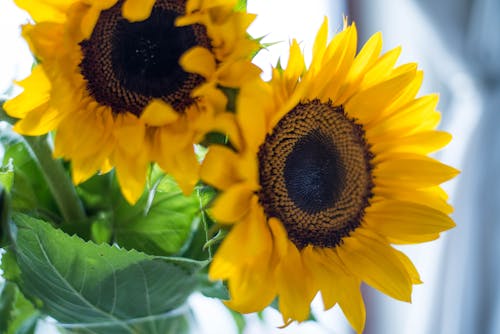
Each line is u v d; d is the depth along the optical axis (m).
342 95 0.55
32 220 0.51
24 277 0.55
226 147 0.49
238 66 0.49
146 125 0.51
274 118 0.51
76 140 0.51
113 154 0.51
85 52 0.52
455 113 1.37
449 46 1.35
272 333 0.65
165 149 0.50
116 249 0.52
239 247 0.48
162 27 0.52
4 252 0.56
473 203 1.32
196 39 0.52
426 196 0.57
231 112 0.49
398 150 0.57
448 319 1.34
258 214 0.52
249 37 0.51
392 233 0.56
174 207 0.58
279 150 0.55
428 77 1.48
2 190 0.49
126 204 0.58
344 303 0.54
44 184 0.58
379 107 0.55
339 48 0.52
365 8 1.55
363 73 0.54
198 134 0.49
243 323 0.65
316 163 0.55
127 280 0.54
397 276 0.55
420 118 0.56
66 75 0.50
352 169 0.56
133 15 0.48
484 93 1.34
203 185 0.50
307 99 0.55
